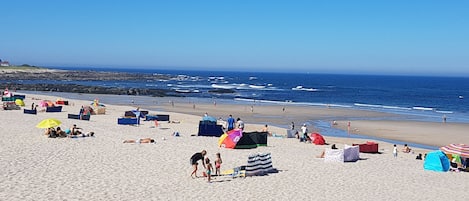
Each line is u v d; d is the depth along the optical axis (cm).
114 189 1652
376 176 2102
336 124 4778
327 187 1831
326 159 2420
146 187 1706
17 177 1739
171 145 2689
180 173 1969
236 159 2380
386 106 7638
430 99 9944
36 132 2908
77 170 1917
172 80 17350
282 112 5869
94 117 4275
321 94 10825
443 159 2352
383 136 4044
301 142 3206
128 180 1797
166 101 7300
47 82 12656
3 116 3775
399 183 1978
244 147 2766
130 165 2075
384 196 1731
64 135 2780
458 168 2395
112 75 17800
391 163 2500
